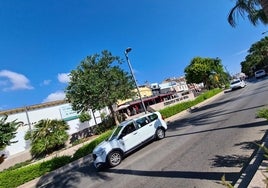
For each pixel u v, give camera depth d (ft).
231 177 19.70
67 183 37.83
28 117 102.37
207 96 119.85
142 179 26.84
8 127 62.80
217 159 25.05
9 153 88.89
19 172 45.19
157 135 46.14
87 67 86.94
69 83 84.33
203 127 46.91
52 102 113.70
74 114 118.01
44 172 48.11
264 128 31.71
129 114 140.67
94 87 80.33
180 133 47.93
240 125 38.06
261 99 61.31
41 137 76.64
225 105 73.10
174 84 254.27
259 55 258.37
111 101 85.61
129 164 35.76
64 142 81.71
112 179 31.35
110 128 89.51
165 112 83.41
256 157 20.84
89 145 56.44
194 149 32.24
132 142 41.19
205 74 178.40
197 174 22.74
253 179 16.69
